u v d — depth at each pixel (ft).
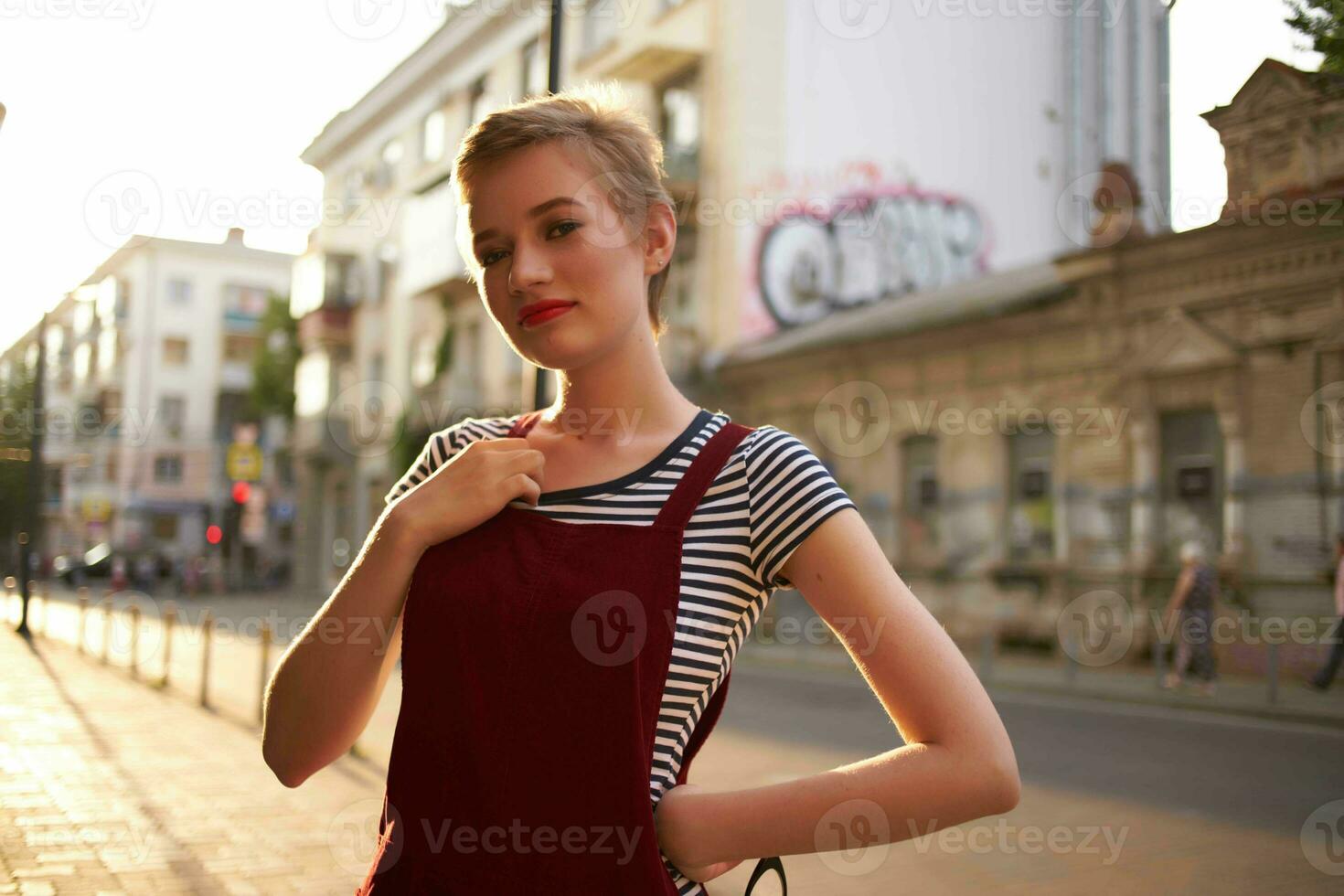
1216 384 44.86
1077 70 61.72
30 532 56.49
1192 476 46.44
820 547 3.34
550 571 3.35
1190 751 26.55
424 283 88.07
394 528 3.49
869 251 64.75
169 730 27.35
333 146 104.06
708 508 3.49
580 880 3.14
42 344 57.41
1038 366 51.78
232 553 129.39
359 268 100.22
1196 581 37.93
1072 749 26.76
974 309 52.75
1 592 97.76
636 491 3.56
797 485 3.41
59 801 19.21
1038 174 63.16
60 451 107.14
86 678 38.09
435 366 87.10
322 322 100.12
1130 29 59.06
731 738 27.76
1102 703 35.83
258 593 122.01
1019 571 51.80
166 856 15.81
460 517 3.46
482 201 3.65
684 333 65.10
